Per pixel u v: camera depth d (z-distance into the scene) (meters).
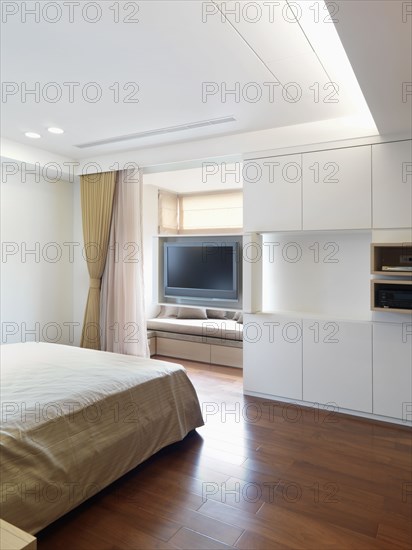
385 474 2.36
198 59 2.42
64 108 3.22
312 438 2.86
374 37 1.68
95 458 2.06
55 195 4.97
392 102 2.43
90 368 2.70
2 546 0.95
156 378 2.63
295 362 3.56
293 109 3.17
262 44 2.24
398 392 3.13
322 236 3.85
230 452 2.64
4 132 3.80
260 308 3.98
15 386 2.30
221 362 4.92
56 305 5.01
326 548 1.72
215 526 1.86
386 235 3.17
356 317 3.55
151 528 1.85
